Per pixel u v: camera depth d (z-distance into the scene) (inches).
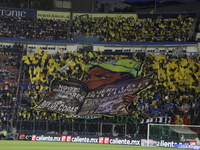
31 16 4136.3
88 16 4202.8
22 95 3304.6
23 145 2486.5
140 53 3737.7
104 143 2883.9
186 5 4522.6
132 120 3004.4
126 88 3348.9
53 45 3843.5
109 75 3459.6
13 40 3752.5
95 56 3730.3
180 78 3449.8
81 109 3218.5
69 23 4153.5
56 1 4552.2
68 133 2928.2
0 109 3142.2
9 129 2940.5
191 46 3688.5
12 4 4473.4
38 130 2915.8
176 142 2773.1
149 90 3344.0
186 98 3250.5
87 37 4047.7
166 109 3174.2
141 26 4092.0
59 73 3548.2
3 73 3501.5
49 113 3198.8
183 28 3969.0
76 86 3361.2
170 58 3644.2
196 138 2751.0
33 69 3526.1
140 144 2842.0
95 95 3314.5
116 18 4170.8
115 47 3873.0
